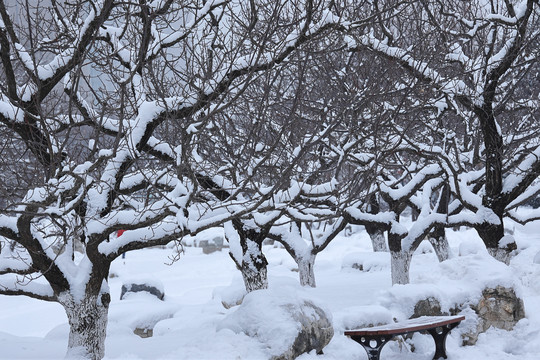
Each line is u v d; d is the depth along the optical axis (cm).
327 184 1057
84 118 952
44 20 870
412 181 1432
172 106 838
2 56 755
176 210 781
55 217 754
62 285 831
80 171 781
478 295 1029
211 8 874
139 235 840
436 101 1268
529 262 1836
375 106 1202
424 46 1172
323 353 804
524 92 1689
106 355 944
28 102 807
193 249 3931
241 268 1252
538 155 1317
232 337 745
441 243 1917
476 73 1362
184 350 727
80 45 780
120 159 840
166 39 873
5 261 841
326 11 873
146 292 2078
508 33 1447
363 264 2242
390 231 1463
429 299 973
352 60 1280
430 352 935
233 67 835
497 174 1352
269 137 1134
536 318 1060
